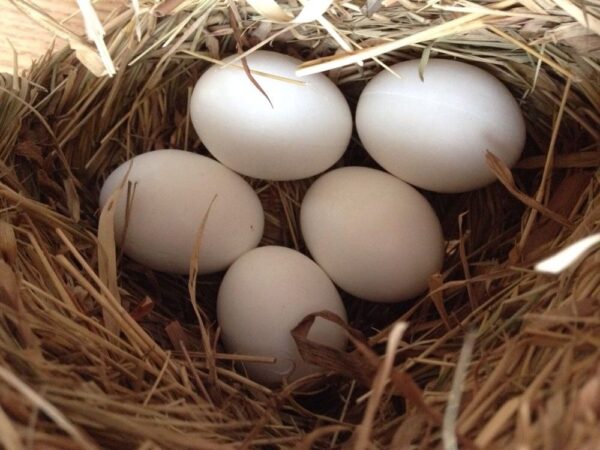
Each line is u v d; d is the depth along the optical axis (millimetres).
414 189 196
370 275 185
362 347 133
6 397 115
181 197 184
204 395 164
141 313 169
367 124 195
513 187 176
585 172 187
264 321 176
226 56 207
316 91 191
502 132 185
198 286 206
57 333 146
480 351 155
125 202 184
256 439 153
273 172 196
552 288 156
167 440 126
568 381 124
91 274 164
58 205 193
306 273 183
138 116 208
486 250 200
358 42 201
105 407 131
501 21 179
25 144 187
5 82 185
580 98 188
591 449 103
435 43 194
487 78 188
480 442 117
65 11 206
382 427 152
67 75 196
